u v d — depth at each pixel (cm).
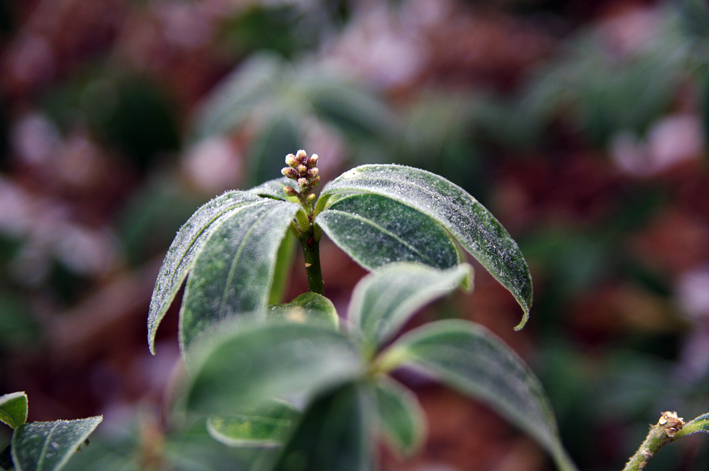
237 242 32
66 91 122
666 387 79
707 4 84
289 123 84
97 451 45
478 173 100
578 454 77
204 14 136
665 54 84
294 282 104
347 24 144
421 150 100
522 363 30
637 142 87
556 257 98
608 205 107
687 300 97
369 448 28
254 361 27
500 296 101
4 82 129
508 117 108
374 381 30
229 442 33
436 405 94
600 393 81
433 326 30
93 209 123
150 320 33
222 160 119
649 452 34
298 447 28
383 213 34
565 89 102
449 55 132
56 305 108
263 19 133
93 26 130
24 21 132
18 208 119
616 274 100
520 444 87
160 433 46
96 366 100
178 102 130
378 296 30
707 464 63
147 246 104
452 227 32
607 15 136
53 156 129
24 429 33
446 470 84
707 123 79
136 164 115
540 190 115
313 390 29
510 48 130
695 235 106
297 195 35
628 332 96
